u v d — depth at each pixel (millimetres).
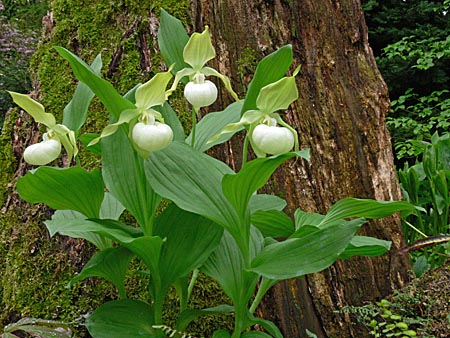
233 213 899
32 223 1316
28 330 947
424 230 1916
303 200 1381
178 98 1372
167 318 1200
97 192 969
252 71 1413
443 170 1808
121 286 1034
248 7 1442
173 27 1012
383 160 1515
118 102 865
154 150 874
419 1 4555
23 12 5078
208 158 961
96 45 1438
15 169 1444
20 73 3770
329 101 1477
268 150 872
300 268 866
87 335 1187
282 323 1270
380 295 1380
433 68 4281
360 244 1010
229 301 1240
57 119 1405
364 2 4688
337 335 1307
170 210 977
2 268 1333
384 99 1555
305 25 1490
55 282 1254
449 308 1240
